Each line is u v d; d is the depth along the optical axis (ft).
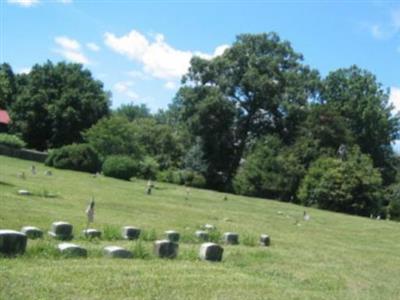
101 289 35.17
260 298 38.50
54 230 50.93
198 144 260.42
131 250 47.65
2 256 40.19
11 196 80.02
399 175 275.80
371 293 46.09
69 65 261.65
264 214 124.26
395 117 283.79
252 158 231.30
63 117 248.73
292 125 262.47
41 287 33.65
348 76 288.71
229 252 57.21
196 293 37.47
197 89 259.39
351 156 224.94
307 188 213.87
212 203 132.98
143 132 267.18
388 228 140.36
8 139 202.39
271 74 261.85
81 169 176.04
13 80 294.87
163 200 116.98
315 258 62.49
